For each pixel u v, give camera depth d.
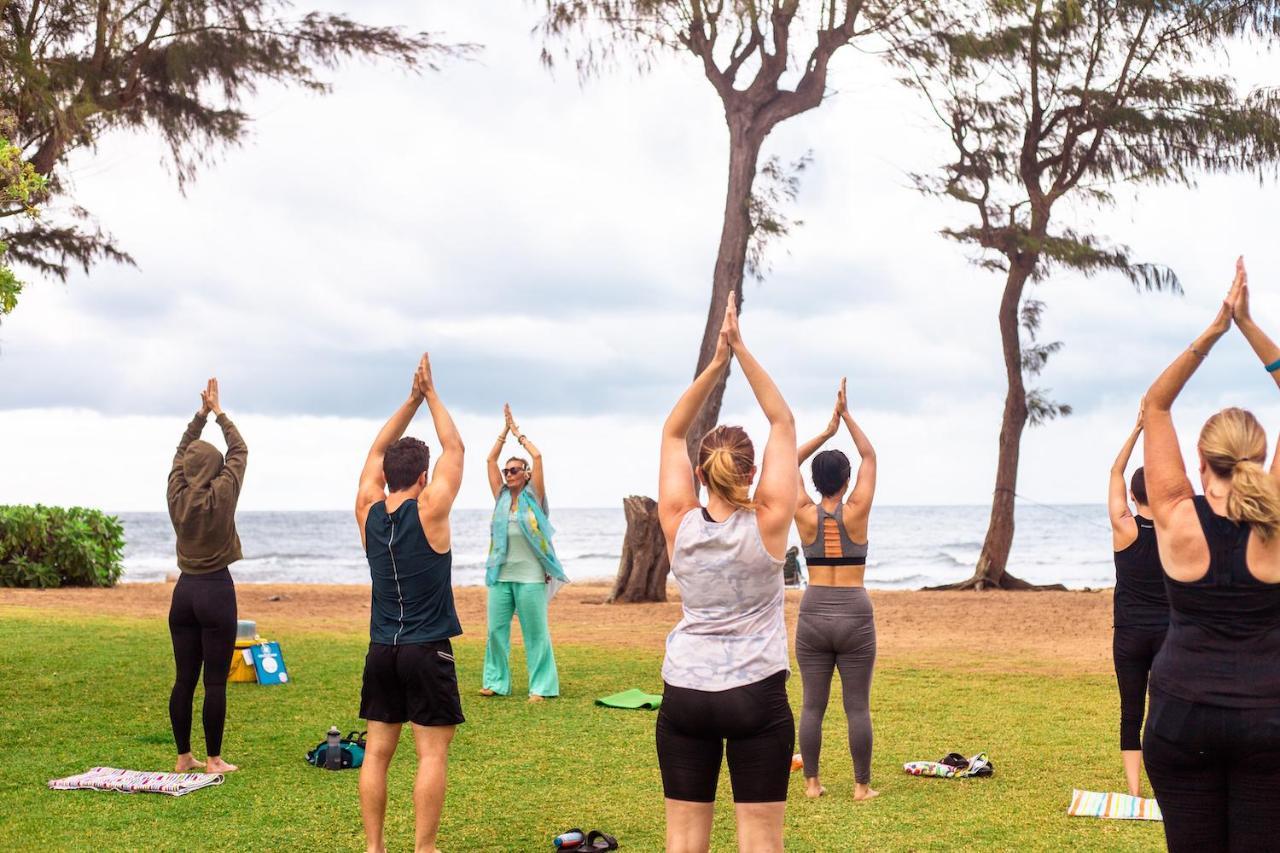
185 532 6.76
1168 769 3.45
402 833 5.57
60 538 22.39
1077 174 25.28
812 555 6.41
